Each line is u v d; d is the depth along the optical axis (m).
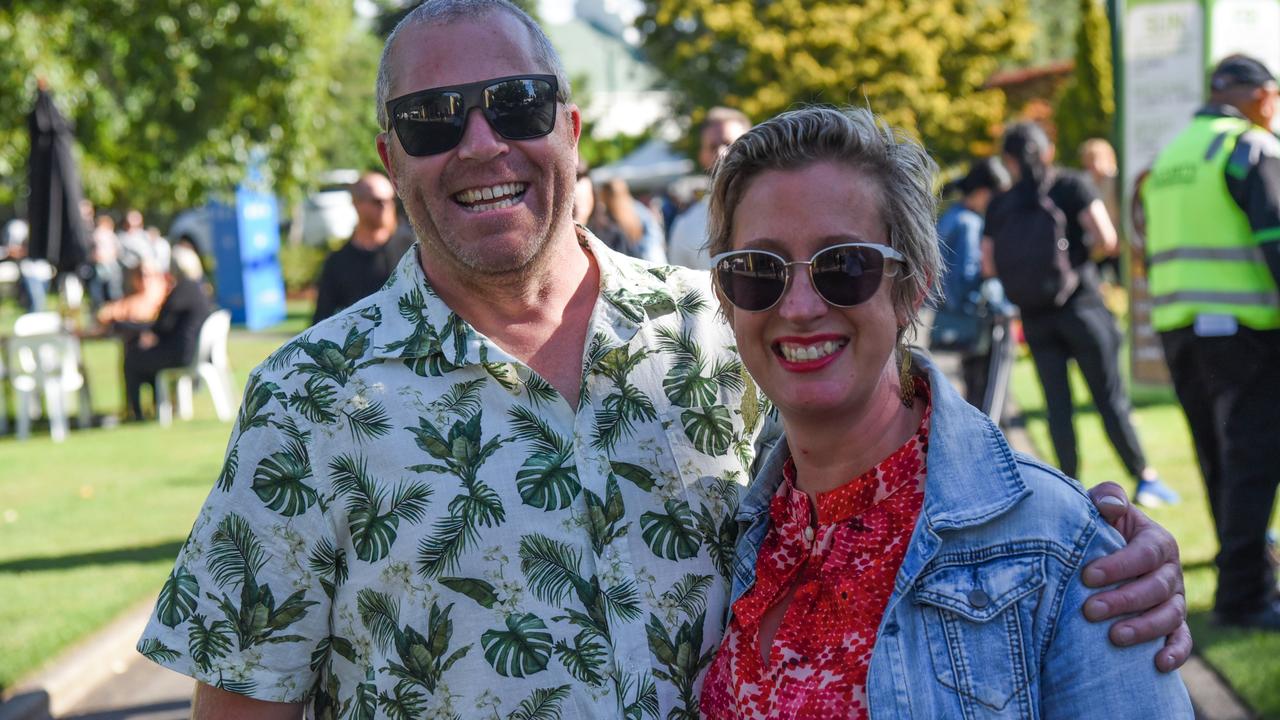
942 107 33.19
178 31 15.88
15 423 13.91
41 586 6.63
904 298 1.90
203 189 20.45
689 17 33.72
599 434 2.12
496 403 2.08
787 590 1.94
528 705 2.01
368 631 2.04
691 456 2.17
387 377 2.07
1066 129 25.19
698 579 2.11
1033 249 6.70
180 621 2.02
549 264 2.21
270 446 2.02
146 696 5.32
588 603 2.04
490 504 2.03
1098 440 8.87
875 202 1.84
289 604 2.03
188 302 13.32
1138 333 10.84
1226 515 4.94
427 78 2.16
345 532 2.04
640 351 2.18
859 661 1.80
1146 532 1.76
